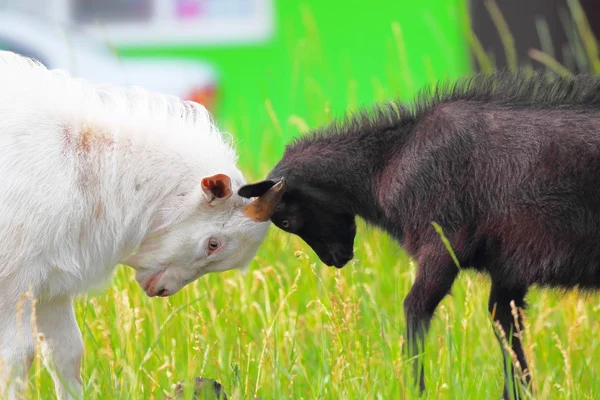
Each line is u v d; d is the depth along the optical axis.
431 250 10.34
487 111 10.29
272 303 12.43
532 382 10.16
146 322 11.62
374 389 9.67
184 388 9.31
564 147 9.89
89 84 10.27
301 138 11.02
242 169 15.34
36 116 9.73
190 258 10.24
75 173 9.74
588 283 10.16
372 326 10.88
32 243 9.46
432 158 10.27
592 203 9.82
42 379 10.62
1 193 9.42
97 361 10.70
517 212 10.06
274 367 10.10
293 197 10.77
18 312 9.29
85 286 10.06
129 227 10.07
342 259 11.06
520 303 10.94
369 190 10.74
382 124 10.73
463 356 10.80
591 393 10.38
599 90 10.18
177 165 10.13
